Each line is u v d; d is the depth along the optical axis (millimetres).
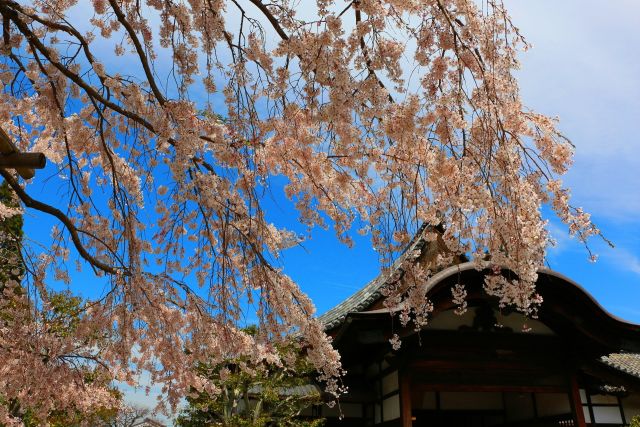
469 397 10734
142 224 4332
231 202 4426
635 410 11219
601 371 9078
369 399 8938
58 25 3955
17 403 6250
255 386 10078
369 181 4098
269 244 4594
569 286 8250
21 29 3834
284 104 3582
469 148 3439
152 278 4523
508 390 8453
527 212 3162
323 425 9289
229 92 3537
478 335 8398
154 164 4234
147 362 5230
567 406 8805
